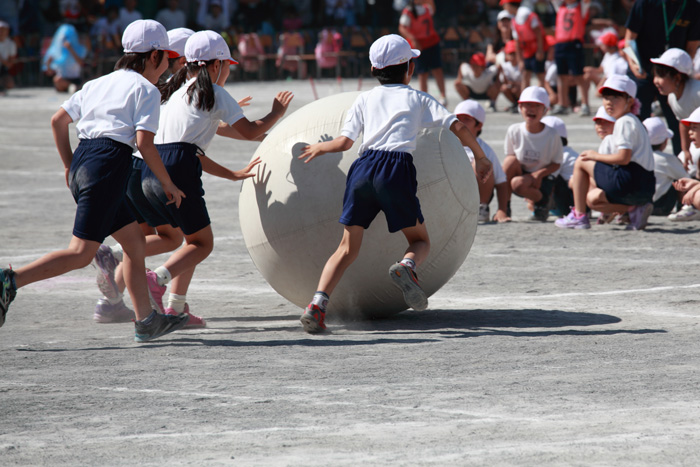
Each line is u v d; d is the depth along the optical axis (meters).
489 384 9.36
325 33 64.75
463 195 12.34
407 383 9.41
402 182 11.48
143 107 11.17
